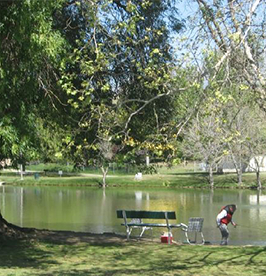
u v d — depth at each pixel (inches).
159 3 552.4
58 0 439.5
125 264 451.5
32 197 1556.3
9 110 422.6
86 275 390.6
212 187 1895.9
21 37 395.9
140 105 558.9
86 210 1178.0
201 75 344.8
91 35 486.0
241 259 479.2
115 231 835.4
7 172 2763.3
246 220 986.7
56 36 443.2
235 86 349.4
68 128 434.6
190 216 1067.3
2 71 388.8
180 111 534.3
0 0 398.0
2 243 544.7
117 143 546.6
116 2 540.7
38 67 456.4
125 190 1908.2
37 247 531.5
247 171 2319.1
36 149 443.8
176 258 485.4
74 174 2613.2
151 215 633.0
